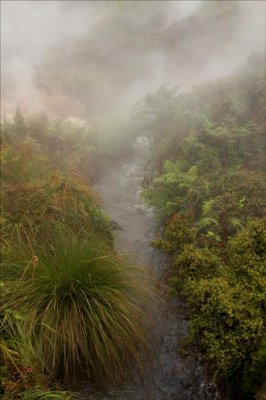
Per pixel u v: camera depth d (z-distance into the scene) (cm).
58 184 589
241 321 325
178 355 376
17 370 304
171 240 504
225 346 324
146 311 414
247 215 496
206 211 502
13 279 390
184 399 342
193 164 655
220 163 626
